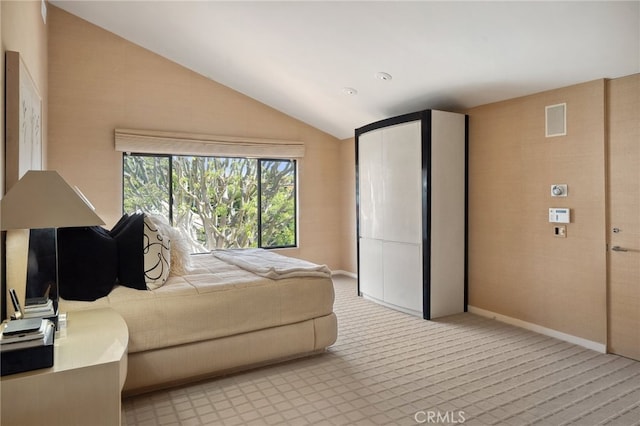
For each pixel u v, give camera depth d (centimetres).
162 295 251
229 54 446
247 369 288
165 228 300
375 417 224
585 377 275
